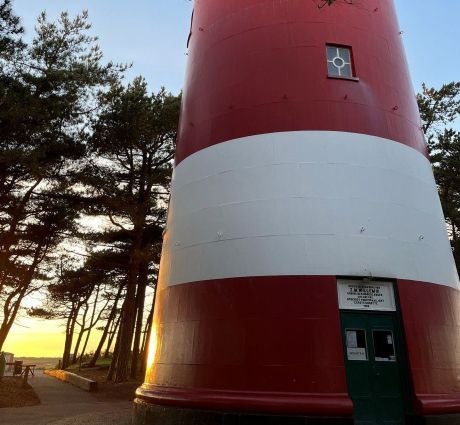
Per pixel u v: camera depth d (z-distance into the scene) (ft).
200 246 33.04
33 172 54.39
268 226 30.50
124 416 44.78
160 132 76.64
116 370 75.82
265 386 26.76
